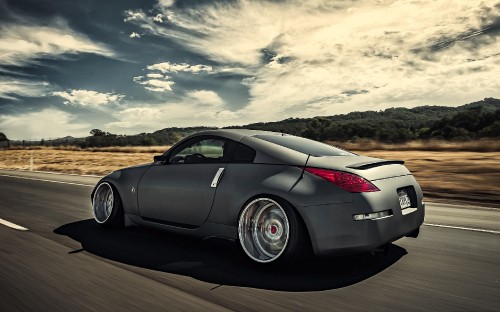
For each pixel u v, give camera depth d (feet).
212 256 12.16
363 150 69.05
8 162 90.53
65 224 16.76
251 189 11.21
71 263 11.16
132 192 14.67
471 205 23.57
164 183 13.61
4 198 25.32
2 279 9.73
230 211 11.69
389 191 10.68
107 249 12.76
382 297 8.98
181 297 8.82
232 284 9.75
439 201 25.40
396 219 10.63
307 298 8.89
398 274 10.57
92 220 17.75
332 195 10.16
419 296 9.05
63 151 125.80
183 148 13.83
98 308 8.09
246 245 11.30
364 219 9.97
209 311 8.08
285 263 10.57
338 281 10.02
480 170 37.24
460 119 117.29
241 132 13.17
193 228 12.86
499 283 9.92
